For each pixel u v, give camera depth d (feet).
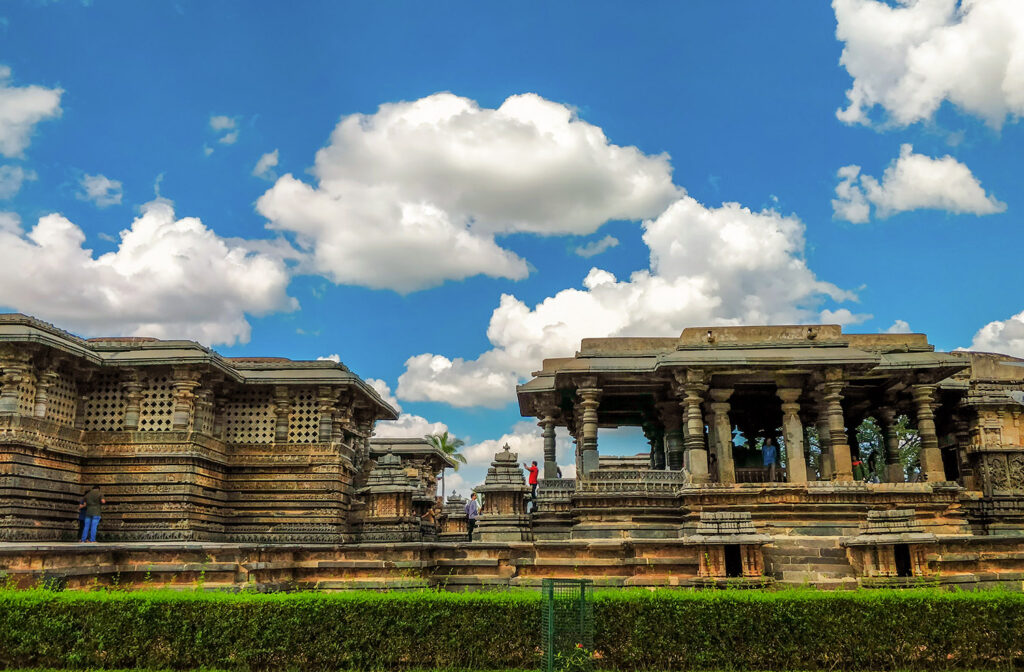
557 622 40.19
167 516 83.97
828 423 83.05
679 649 41.06
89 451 85.56
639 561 60.39
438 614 41.81
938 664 40.57
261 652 41.04
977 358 108.06
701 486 72.95
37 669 40.14
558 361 100.27
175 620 41.47
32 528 75.56
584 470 82.33
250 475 96.12
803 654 40.81
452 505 115.96
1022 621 40.68
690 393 78.95
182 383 88.48
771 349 80.64
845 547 61.46
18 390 77.97
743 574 57.26
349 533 98.02
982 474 94.02
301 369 101.40
